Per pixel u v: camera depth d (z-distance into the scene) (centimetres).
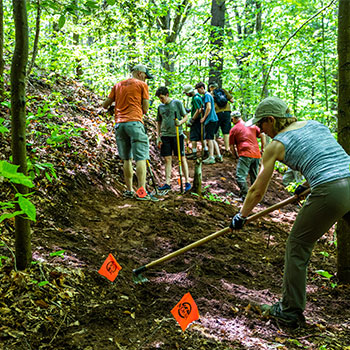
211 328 265
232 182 815
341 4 377
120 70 1014
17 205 266
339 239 383
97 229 403
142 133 529
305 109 1179
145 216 460
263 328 278
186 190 654
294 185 652
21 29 258
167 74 1076
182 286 322
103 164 578
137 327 254
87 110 729
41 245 322
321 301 340
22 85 260
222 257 400
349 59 376
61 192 434
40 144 491
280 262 415
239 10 1503
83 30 870
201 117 822
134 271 304
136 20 509
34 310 242
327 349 254
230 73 1259
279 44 1013
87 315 253
